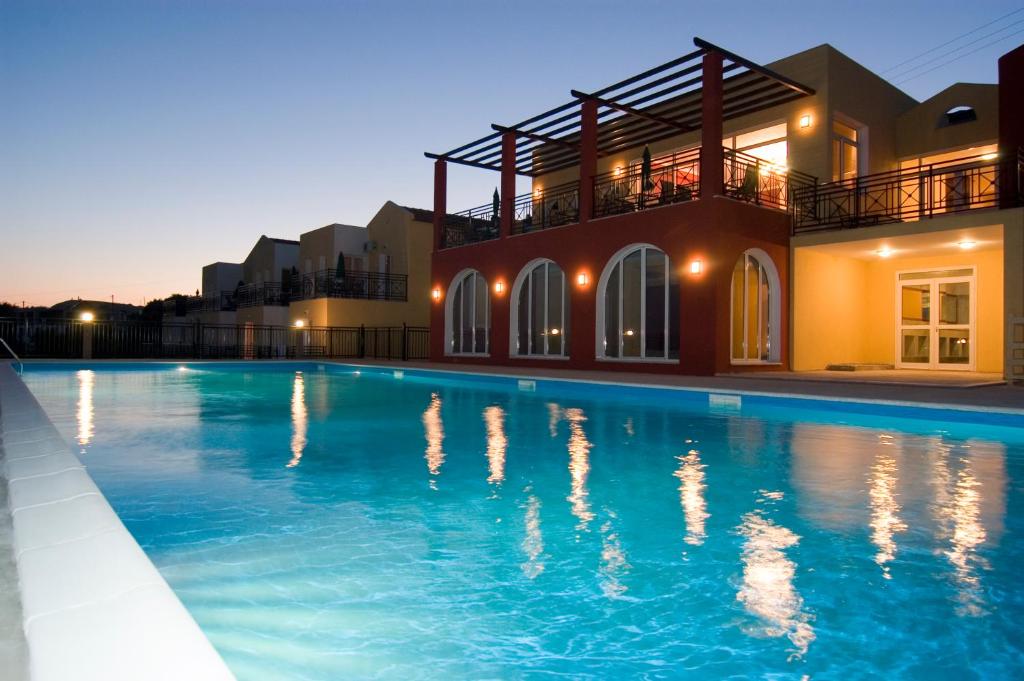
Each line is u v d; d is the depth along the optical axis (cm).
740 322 1340
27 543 207
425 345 2616
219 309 3350
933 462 533
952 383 1021
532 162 1945
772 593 257
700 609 241
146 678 121
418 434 675
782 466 516
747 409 887
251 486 437
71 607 156
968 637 218
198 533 331
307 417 811
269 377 1559
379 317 2556
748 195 1341
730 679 190
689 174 1574
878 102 1531
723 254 1266
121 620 148
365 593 254
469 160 1972
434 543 319
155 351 2450
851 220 1366
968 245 1289
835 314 1464
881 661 201
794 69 1459
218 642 211
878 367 1423
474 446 605
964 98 1457
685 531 342
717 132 1264
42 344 2186
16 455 374
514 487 441
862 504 398
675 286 1366
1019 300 1030
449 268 1956
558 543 320
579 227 1543
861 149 1503
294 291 2852
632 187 1662
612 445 612
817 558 299
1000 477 474
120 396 1069
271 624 225
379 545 315
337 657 201
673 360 1348
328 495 414
